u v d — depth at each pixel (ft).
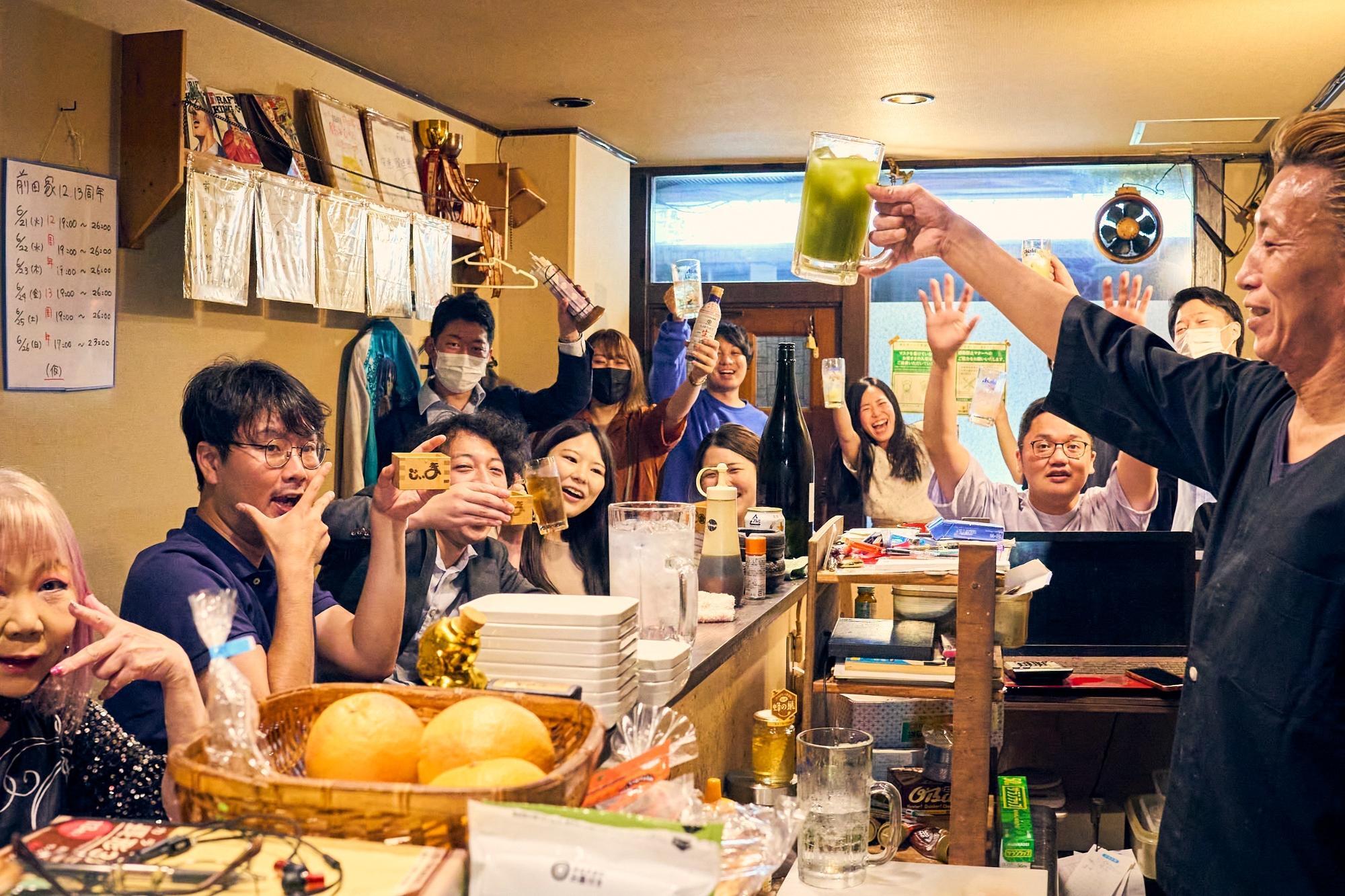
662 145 15.28
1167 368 5.23
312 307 10.89
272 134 9.66
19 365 7.73
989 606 6.44
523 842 2.08
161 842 2.17
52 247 7.93
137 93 8.45
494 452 6.54
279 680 4.89
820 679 7.17
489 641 3.98
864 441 16.02
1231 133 14.07
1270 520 4.41
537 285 12.64
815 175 5.26
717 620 6.23
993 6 9.25
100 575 8.52
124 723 5.10
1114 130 14.01
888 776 7.59
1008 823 7.23
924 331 16.07
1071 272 15.85
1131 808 10.43
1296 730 4.20
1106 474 15.19
